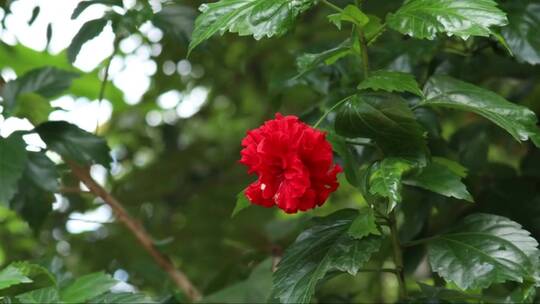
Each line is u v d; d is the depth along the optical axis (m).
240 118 2.24
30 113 1.56
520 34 1.25
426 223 1.38
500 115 1.10
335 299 1.41
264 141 1.08
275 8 1.10
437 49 1.37
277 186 1.09
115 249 1.90
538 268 1.10
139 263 1.53
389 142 1.13
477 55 1.37
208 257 1.95
